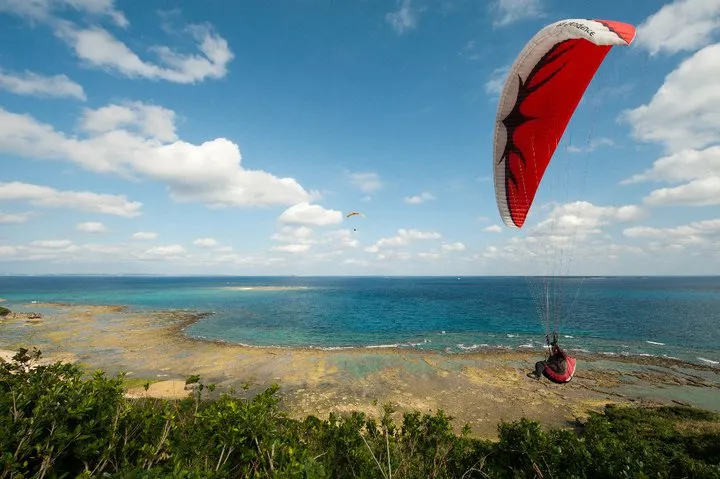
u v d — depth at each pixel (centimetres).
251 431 420
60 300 7581
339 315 5338
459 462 600
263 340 3406
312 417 596
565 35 611
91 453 385
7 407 386
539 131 798
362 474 496
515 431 641
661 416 1602
